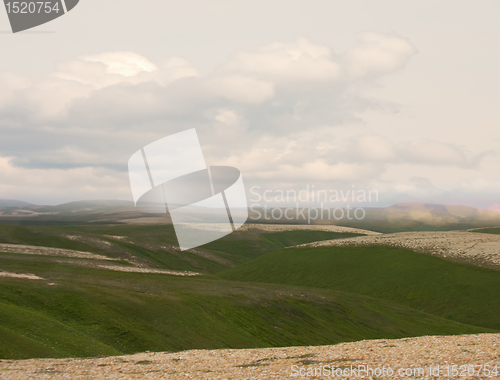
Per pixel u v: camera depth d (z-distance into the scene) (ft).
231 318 152.25
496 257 285.23
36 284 138.62
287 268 366.22
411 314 216.33
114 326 117.70
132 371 68.64
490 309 229.25
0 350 81.82
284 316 173.06
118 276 202.39
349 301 219.20
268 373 65.31
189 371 68.28
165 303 145.07
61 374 66.08
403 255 322.55
